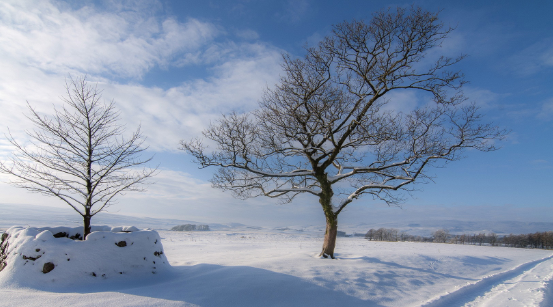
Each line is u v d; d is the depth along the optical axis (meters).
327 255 10.98
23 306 5.00
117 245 7.45
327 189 11.55
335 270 8.67
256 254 13.97
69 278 6.61
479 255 18.05
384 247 25.20
